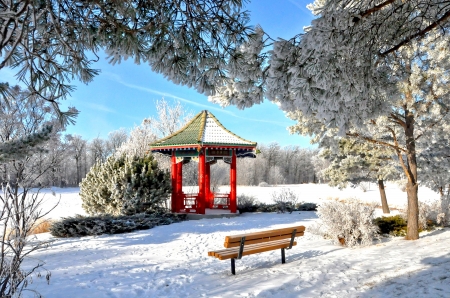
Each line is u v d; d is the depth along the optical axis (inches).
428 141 406.6
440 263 230.4
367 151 587.8
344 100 124.4
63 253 315.3
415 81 292.2
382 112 155.2
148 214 500.7
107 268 259.0
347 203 360.8
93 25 108.3
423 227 399.2
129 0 94.3
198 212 556.1
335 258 270.7
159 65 117.6
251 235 242.5
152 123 1189.7
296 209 668.7
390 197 1056.8
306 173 2549.2
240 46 120.9
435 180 440.8
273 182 2094.0
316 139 457.7
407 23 163.2
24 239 145.9
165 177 544.4
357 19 126.4
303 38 118.0
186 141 545.3
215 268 256.7
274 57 127.5
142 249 335.9
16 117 183.9
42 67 108.0
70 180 1750.7
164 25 108.6
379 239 339.0
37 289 204.4
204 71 124.5
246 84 141.9
